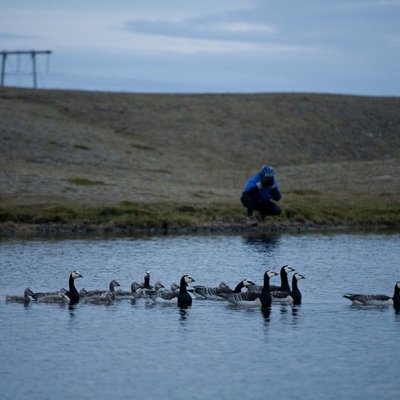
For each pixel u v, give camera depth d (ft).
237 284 260.21
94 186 463.42
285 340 194.08
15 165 522.47
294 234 379.96
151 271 282.77
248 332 201.46
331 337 196.44
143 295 241.14
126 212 400.26
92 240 352.90
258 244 345.51
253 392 160.35
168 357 181.68
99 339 195.62
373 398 157.17
